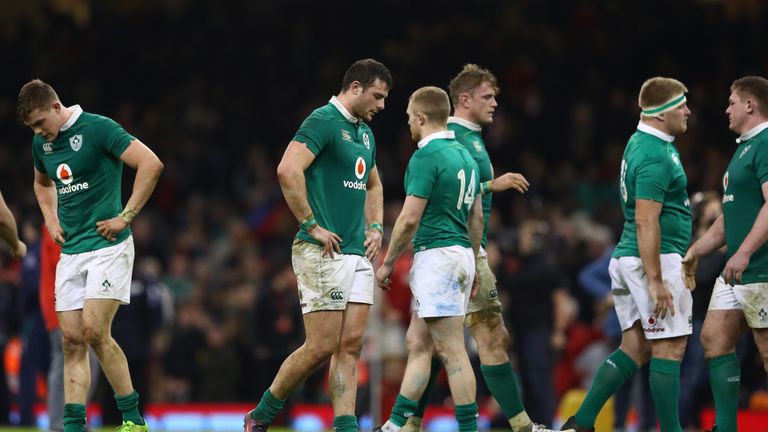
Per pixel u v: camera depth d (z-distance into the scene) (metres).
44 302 40.97
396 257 31.14
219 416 58.56
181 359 61.72
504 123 82.88
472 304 33.19
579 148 81.94
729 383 31.98
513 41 89.75
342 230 30.28
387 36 95.12
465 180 31.31
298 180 29.48
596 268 46.81
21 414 48.38
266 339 56.84
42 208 32.25
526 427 33.38
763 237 30.03
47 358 47.84
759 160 30.73
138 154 30.94
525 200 73.31
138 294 48.12
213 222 79.06
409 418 32.62
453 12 95.62
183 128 88.19
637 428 44.91
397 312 50.75
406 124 86.00
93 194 31.09
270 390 30.55
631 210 31.75
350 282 30.20
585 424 32.38
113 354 31.16
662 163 30.75
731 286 31.94
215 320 65.56
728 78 87.44
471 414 30.69
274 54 93.12
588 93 86.19
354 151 30.42
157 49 94.31
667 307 30.66
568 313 54.25
